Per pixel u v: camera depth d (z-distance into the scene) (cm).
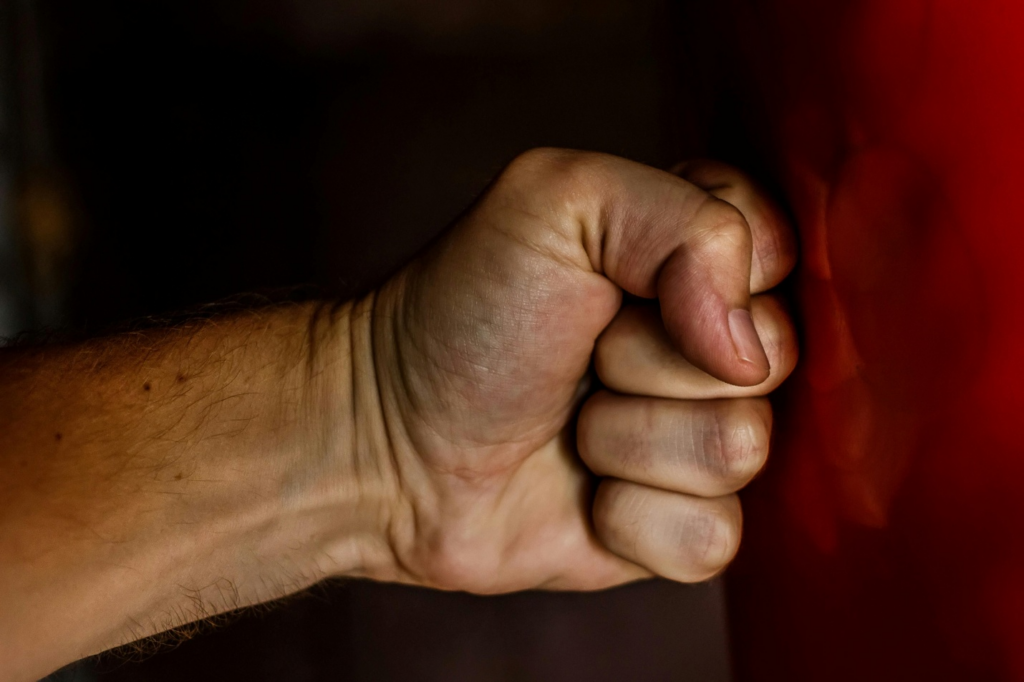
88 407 40
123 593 39
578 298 38
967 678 32
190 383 40
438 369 39
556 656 45
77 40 53
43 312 52
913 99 33
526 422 40
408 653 47
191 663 47
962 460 32
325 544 41
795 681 39
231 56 52
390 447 40
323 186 51
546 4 51
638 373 38
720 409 38
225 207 52
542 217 37
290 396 41
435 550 41
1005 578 32
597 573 42
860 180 34
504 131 51
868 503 35
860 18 34
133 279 52
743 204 37
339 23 52
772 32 37
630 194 37
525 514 41
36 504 38
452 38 52
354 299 41
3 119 52
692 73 43
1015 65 31
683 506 39
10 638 37
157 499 39
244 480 40
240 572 41
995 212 31
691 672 44
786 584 39
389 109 52
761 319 37
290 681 47
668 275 36
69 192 52
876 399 34
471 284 38
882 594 34
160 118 52
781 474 38
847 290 35
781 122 37
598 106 50
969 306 32
